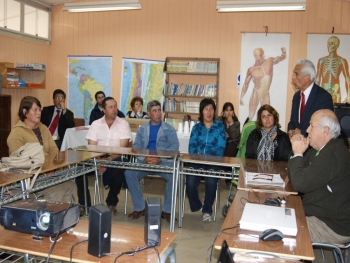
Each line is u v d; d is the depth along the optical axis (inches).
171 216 144.1
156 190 215.3
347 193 90.4
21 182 98.1
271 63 264.7
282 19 261.1
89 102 300.2
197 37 275.6
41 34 294.2
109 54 293.3
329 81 256.7
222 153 164.7
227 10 241.3
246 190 100.9
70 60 301.7
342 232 90.8
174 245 136.7
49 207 70.7
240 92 270.8
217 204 181.3
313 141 92.9
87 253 63.6
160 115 167.3
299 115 137.6
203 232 151.1
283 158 148.2
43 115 231.9
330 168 87.8
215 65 267.6
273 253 61.4
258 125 154.1
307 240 67.2
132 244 68.2
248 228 71.0
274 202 86.3
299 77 132.8
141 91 288.0
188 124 235.0
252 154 152.6
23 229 68.8
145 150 147.7
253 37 266.2
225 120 233.1
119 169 165.8
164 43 281.6
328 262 129.1
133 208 179.8
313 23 256.8
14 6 262.7
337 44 254.4
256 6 231.0
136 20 285.9
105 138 170.9
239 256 61.1
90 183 224.8
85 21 296.7
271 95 266.2
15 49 264.7
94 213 62.2
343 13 252.5
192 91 272.8
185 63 272.2
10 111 247.3
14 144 128.3
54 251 64.2
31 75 278.1
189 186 162.4
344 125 164.7
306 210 95.2
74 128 215.9
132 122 233.8
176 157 139.4
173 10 278.5
